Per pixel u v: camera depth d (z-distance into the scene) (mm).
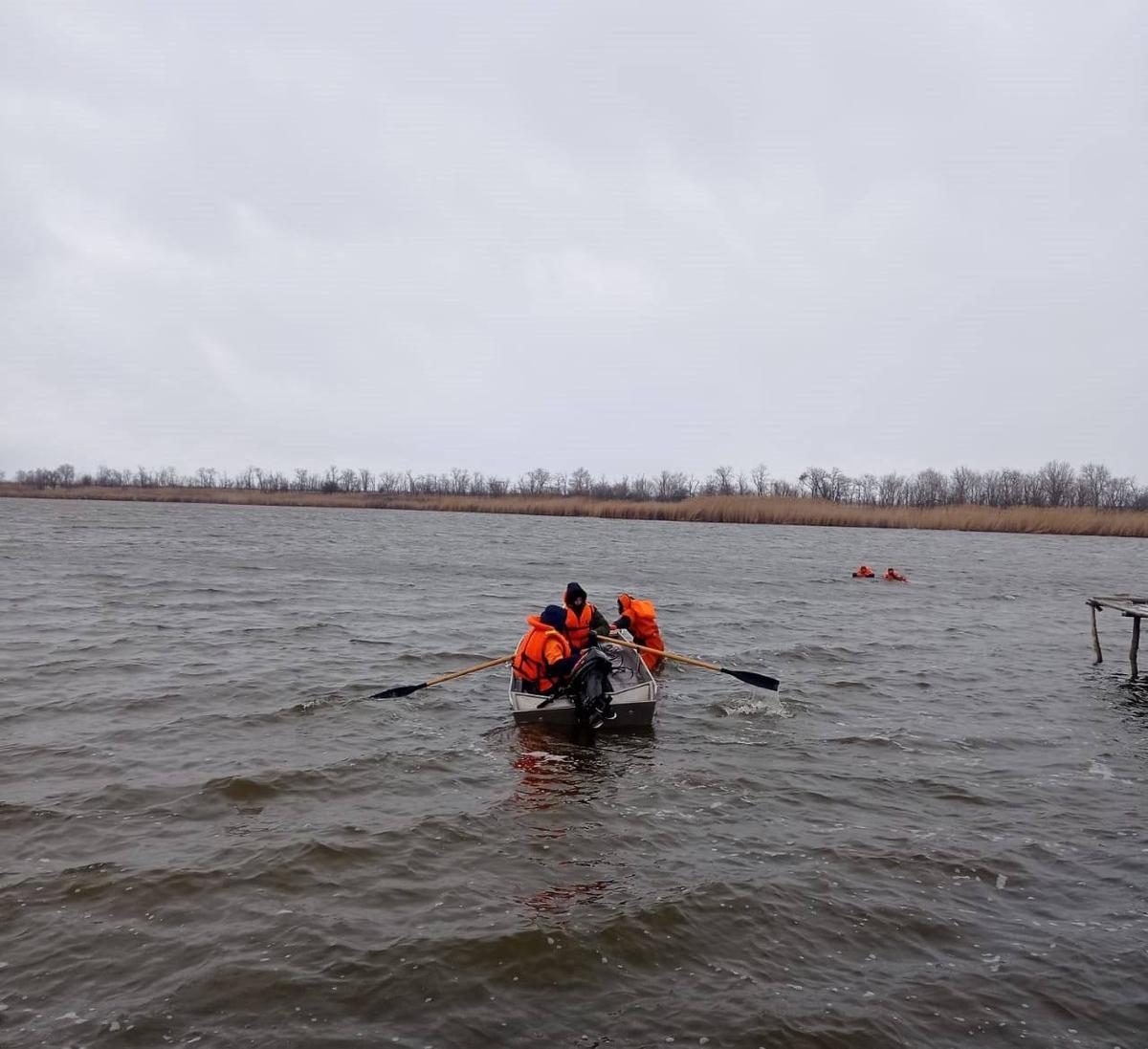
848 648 14984
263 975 4719
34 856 6094
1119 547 49438
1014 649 15312
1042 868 6148
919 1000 4586
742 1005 4531
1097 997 4613
